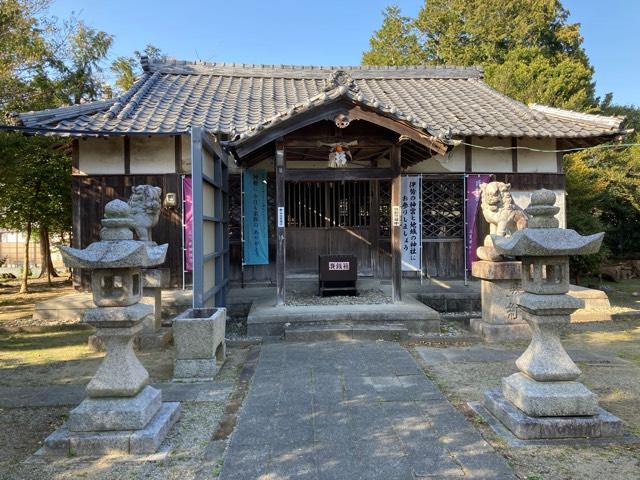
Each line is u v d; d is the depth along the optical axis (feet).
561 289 12.67
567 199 48.19
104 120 29.81
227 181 30.14
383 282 34.01
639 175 58.18
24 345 23.31
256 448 11.40
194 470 10.63
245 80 42.42
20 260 82.89
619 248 65.57
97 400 12.03
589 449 11.35
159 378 17.60
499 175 34.24
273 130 22.44
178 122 30.30
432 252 34.73
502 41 77.00
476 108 37.11
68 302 27.94
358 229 34.88
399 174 25.20
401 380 16.57
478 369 18.11
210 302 23.98
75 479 10.27
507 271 22.66
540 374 12.25
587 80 62.59
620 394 15.38
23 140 28.91
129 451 11.43
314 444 11.60
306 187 34.53
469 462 10.64
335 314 23.68
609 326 26.73
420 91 41.45
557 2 76.84
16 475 10.47
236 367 18.94
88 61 51.98
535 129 32.91
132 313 11.98
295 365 18.44
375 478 9.98
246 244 33.09
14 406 14.97
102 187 30.58
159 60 41.93
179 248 30.89
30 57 32.78
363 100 21.70
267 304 26.40
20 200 43.52
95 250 12.05
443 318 28.09
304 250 34.53
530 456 11.02
